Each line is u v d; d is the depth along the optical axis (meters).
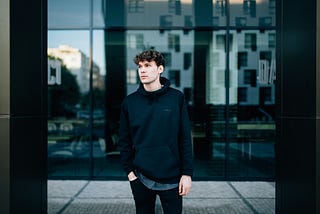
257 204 6.68
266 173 9.47
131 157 3.04
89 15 9.55
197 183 8.88
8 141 3.66
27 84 4.04
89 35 9.58
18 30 3.83
